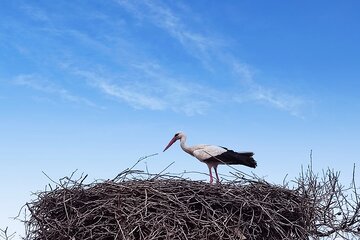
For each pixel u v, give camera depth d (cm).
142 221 336
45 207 365
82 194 357
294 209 370
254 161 455
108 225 350
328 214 385
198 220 341
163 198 351
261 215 352
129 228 338
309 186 385
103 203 350
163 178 371
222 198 355
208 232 345
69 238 345
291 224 361
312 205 376
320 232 387
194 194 353
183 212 345
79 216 345
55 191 365
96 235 350
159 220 341
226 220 345
